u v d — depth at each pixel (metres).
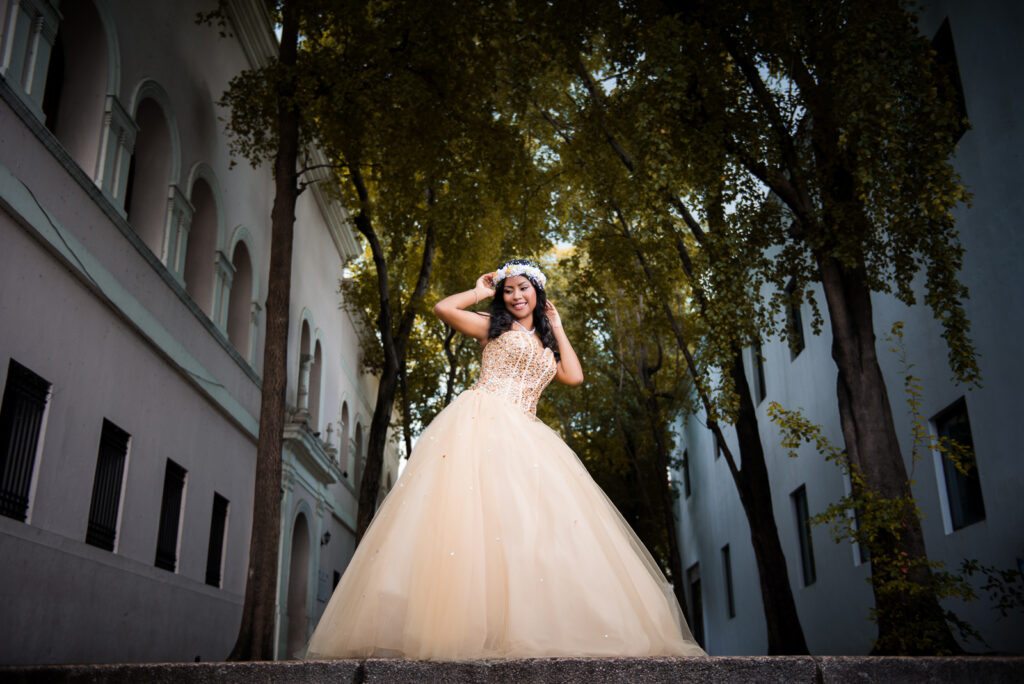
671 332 15.22
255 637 8.33
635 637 3.10
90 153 9.09
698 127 9.02
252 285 14.96
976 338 9.12
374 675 2.74
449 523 3.31
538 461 3.53
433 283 19.47
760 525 11.18
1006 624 8.64
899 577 7.23
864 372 8.12
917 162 7.62
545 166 16.31
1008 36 8.23
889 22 7.50
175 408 11.05
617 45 10.01
